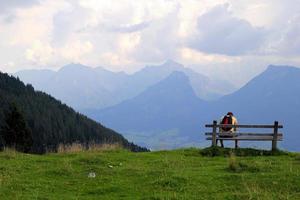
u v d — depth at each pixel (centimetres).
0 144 5709
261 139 2831
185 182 1822
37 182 1852
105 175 2005
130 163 2394
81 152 2991
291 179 1812
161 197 1588
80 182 1875
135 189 1738
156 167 2252
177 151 2958
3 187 1742
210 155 2773
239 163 2156
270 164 2225
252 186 1738
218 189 1720
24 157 2600
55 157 2686
